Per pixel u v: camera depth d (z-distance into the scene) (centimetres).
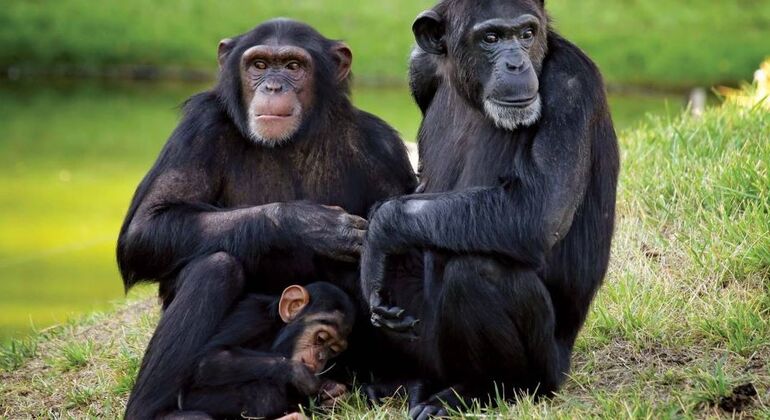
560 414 949
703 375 1000
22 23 4203
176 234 1083
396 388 1091
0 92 3666
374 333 1119
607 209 1041
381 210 990
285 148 1152
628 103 3372
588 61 1016
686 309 1155
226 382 1028
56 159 2811
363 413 1052
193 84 3859
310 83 1149
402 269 1100
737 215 1308
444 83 1101
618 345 1123
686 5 4369
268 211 1076
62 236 2219
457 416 988
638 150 1567
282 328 1077
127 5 4359
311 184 1163
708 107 1759
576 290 1045
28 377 1306
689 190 1388
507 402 1017
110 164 2759
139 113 3353
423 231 968
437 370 1065
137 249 1098
